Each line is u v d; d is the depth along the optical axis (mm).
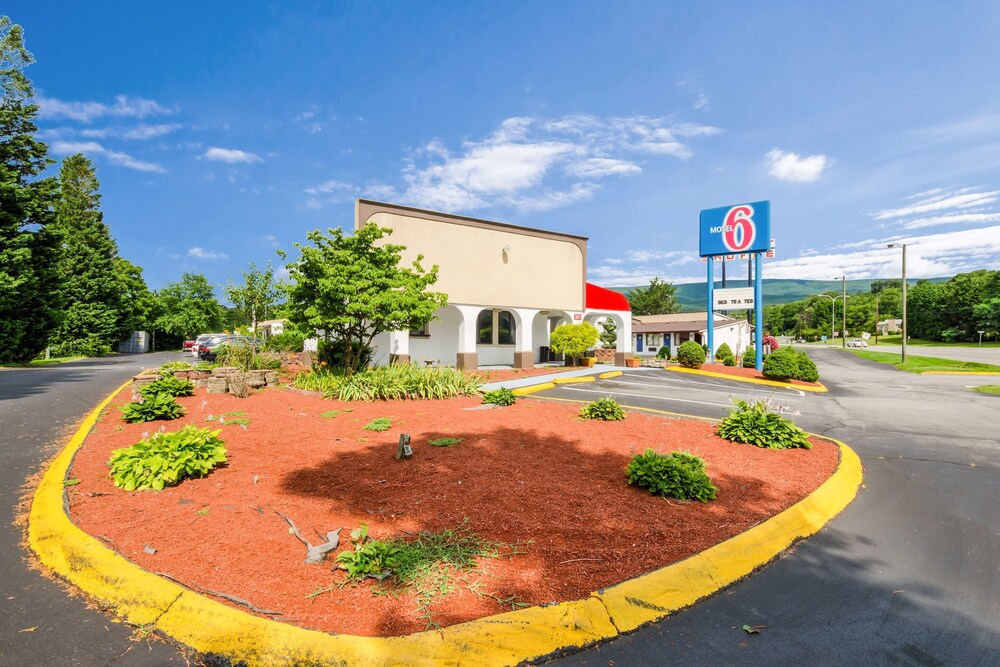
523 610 2689
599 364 24781
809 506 4508
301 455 5602
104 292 34562
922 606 3062
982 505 4910
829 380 21125
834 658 2541
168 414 7352
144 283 44281
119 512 3867
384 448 5957
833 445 7008
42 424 7125
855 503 4945
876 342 75688
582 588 2949
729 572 3342
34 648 2436
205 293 48062
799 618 2912
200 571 2990
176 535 3473
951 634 2773
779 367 18219
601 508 4199
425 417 8102
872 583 3342
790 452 6383
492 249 19547
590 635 2633
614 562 3281
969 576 3457
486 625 2555
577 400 11703
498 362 22578
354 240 12180
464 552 3324
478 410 8898
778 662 2500
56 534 3436
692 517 4094
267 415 8031
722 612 2957
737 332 40281
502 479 4840
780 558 3693
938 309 70000
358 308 11125
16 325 21219
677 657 2523
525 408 9219
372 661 2316
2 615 2686
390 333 16828
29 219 21141
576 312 22250
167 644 2510
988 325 60656
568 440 6516
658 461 4723
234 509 3963
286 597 2756
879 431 8672
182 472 4668
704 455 5984
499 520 3889
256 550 3279
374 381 10602
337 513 3943
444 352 20688
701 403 11836
